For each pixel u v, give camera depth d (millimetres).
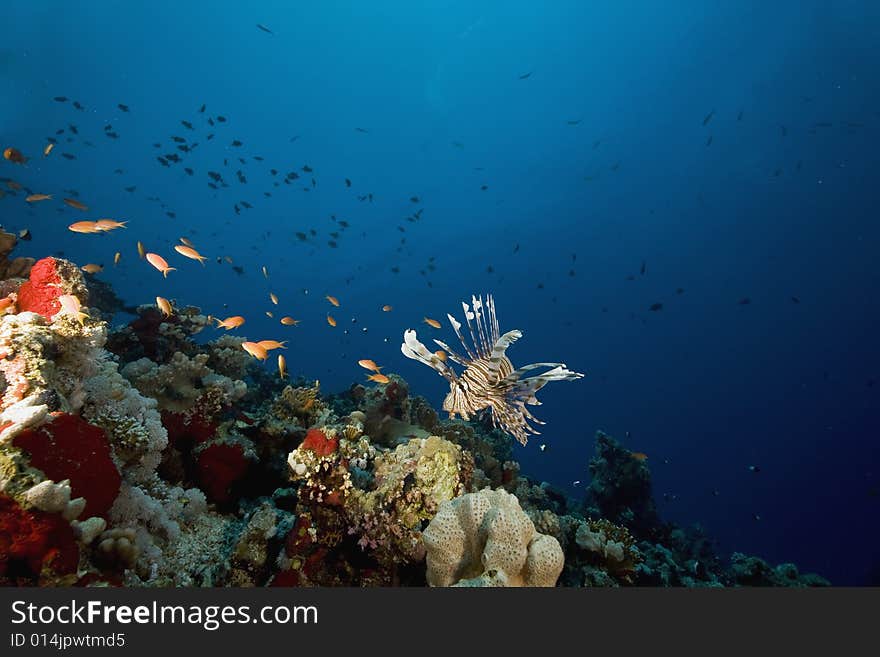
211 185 16594
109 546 3025
